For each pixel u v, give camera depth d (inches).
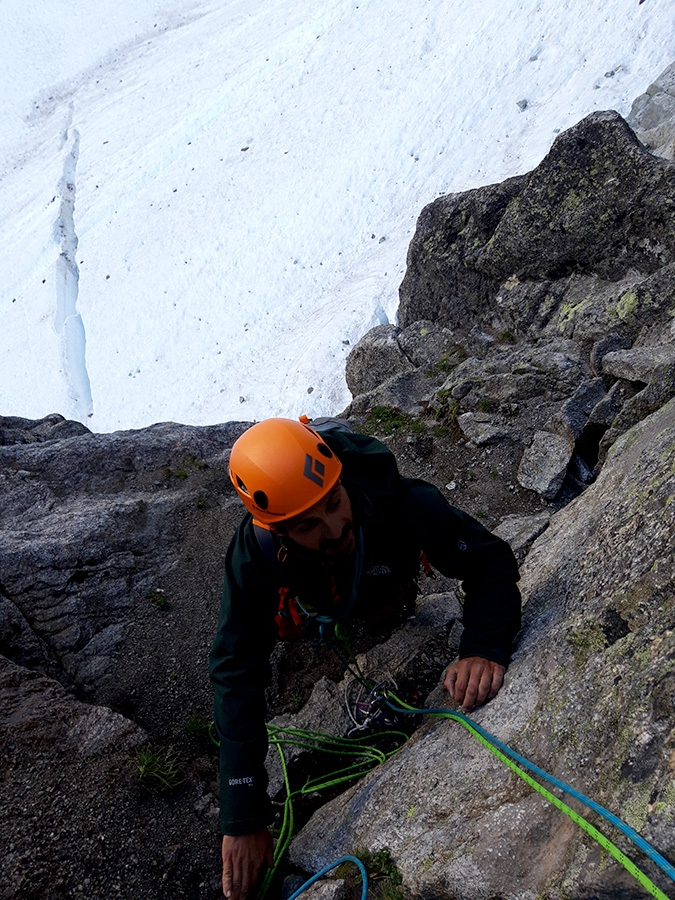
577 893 69.1
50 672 152.9
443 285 296.7
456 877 81.5
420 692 139.6
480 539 107.3
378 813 102.0
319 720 140.3
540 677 95.6
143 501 192.4
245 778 101.4
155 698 149.2
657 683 73.9
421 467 210.2
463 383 221.6
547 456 189.6
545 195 255.4
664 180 225.9
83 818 114.0
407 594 133.0
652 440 123.7
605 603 91.7
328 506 98.6
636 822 67.3
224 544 184.5
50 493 203.3
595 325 229.8
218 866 113.7
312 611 110.2
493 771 89.4
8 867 106.0
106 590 168.9
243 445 99.3
